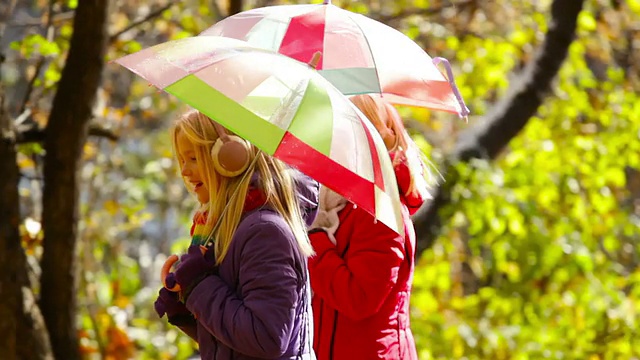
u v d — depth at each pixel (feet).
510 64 87.86
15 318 44.27
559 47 66.80
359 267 26.63
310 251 22.06
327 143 20.94
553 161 87.30
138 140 98.53
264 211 21.74
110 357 70.03
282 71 21.97
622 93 91.40
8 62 68.59
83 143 46.75
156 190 94.73
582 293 84.58
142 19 68.18
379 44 31.14
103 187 92.07
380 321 27.55
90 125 50.72
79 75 45.85
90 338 70.44
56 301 47.14
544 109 88.99
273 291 21.13
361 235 26.78
